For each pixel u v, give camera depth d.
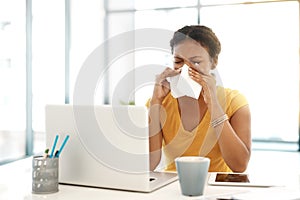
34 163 1.01
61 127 1.10
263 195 0.84
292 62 4.68
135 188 1.00
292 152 4.30
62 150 1.10
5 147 3.99
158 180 1.10
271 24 4.70
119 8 5.44
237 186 1.02
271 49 4.72
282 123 4.80
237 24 4.79
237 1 4.78
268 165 3.46
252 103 4.83
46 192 1.00
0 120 3.92
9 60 4.03
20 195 0.99
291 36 4.65
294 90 4.70
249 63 4.77
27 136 4.29
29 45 4.27
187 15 5.00
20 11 4.17
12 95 4.09
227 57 4.78
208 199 0.87
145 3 5.26
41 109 4.58
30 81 4.30
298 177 1.13
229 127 1.32
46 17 4.70
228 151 1.32
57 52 4.98
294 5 4.62
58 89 5.02
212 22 4.88
